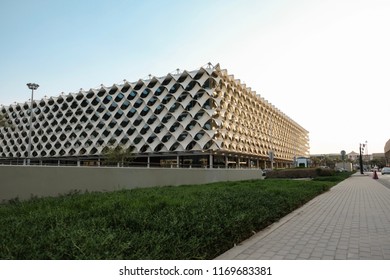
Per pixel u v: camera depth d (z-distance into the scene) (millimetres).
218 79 57625
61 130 74438
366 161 132000
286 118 102938
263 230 7570
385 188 21625
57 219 5809
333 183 25281
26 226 5219
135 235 4770
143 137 61969
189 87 59438
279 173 36406
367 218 9445
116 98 67688
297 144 120750
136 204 7852
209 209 7129
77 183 12359
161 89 62625
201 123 56438
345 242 6422
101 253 3939
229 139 60875
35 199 9984
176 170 19312
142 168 16234
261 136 78688
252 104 74812
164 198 9148
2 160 20062
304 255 5477
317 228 7879
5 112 85562
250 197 9852
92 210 7016
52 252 3904
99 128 68938
